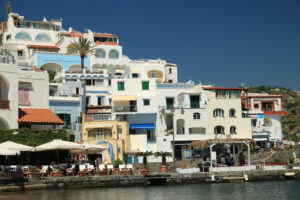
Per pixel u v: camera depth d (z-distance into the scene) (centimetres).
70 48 10119
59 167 4656
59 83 7650
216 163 5303
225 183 4928
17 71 5266
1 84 5253
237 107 8169
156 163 6419
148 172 4812
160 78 10394
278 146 8125
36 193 3884
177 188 4459
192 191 4216
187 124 7812
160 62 11506
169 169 5616
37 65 9062
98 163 5647
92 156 6259
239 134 8069
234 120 8094
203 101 7994
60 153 5116
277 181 5094
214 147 7169
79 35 10519
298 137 14538
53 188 4206
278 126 9050
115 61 10088
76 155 5906
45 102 5897
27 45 9794
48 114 5641
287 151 7238
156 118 7812
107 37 10944
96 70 8944
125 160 6712
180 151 7462
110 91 8450
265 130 8394
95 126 6712
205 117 7925
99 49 10294
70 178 4288
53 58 9244
